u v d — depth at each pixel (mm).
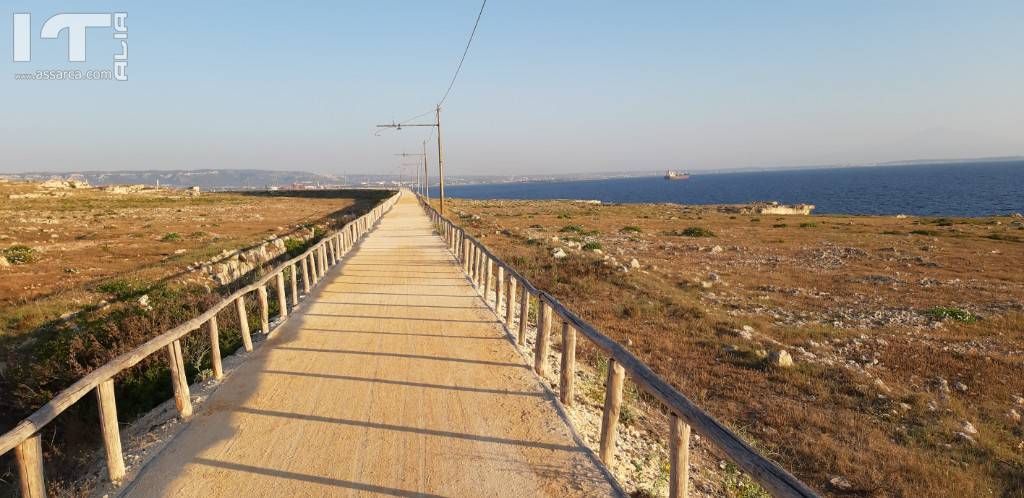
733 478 6363
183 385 6125
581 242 31422
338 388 6891
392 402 6402
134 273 19109
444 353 8305
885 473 6715
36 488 3967
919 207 93500
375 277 15664
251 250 24188
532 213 60781
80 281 19312
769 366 10516
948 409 8812
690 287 19156
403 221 39344
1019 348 12227
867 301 17406
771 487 2688
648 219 53438
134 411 7918
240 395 6715
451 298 12594
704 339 12211
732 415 8523
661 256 27703
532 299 14461
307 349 8594
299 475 4809
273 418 6020
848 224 47344
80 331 11227
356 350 8500
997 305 16641
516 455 5137
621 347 4906
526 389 6805
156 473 4922
